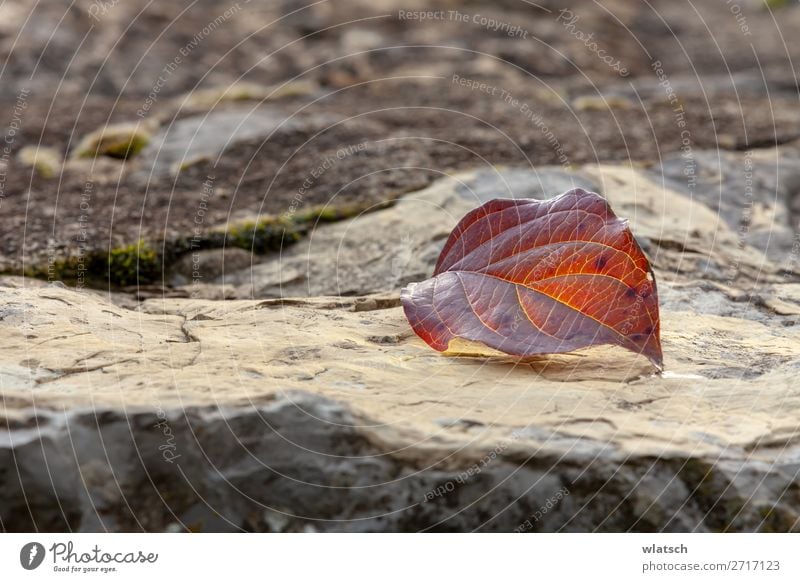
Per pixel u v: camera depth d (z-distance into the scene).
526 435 1.93
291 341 2.36
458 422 1.96
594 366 2.26
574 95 6.07
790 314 2.79
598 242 2.13
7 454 1.89
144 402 1.93
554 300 2.13
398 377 2.15
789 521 1.95
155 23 7.70
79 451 1.90
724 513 1.95
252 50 7.36
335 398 1.98
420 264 3.19
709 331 2.59
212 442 1.92
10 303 2.55
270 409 1.94
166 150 4.58
